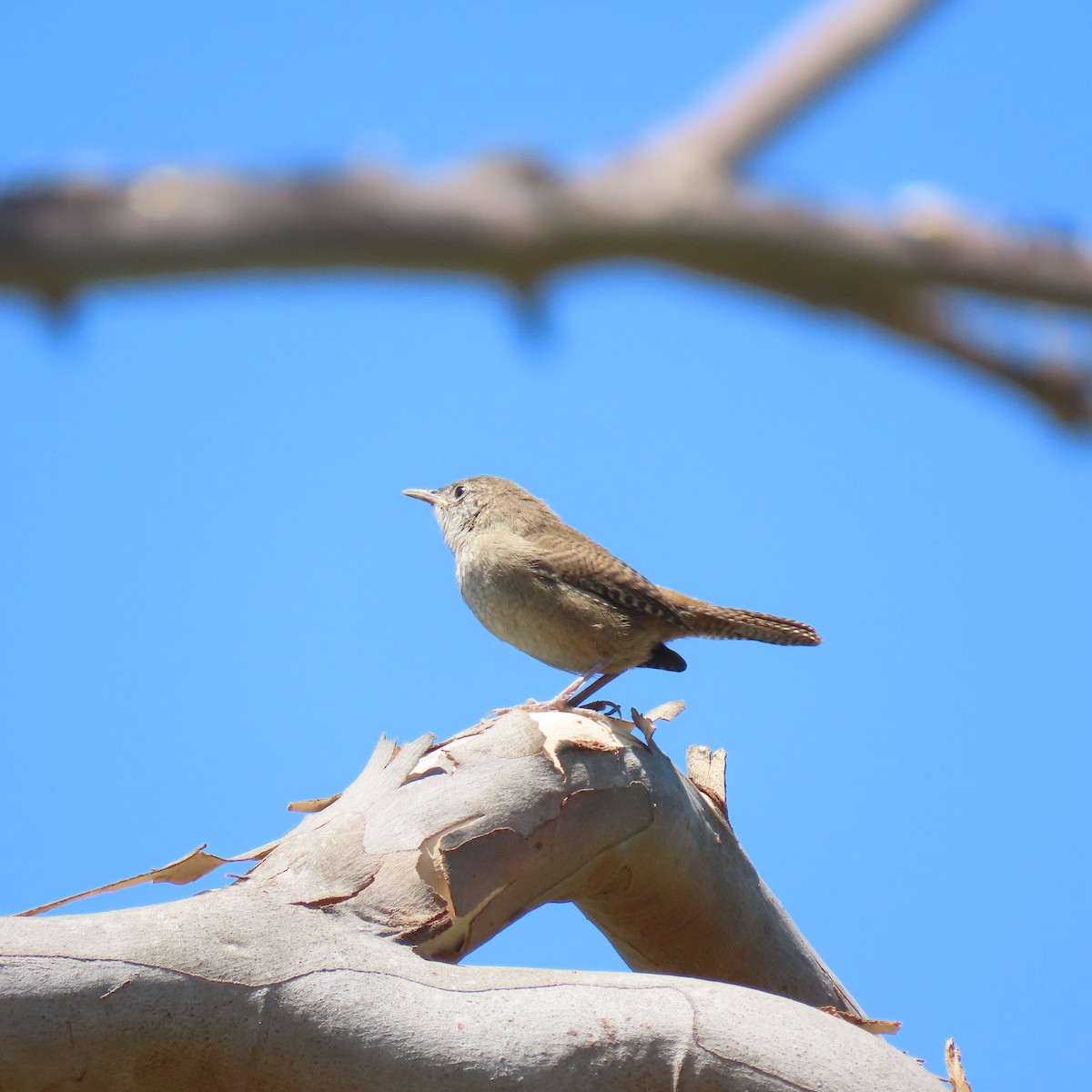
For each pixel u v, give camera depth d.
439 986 8.20
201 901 8.20
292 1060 7.80
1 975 7.35
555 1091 7.95
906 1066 8.55
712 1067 8.13
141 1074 7.62
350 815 9.23
